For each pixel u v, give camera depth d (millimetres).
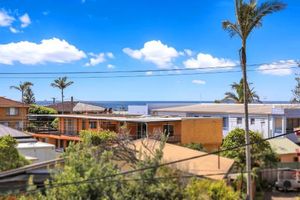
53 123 79062
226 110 63219
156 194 18203
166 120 54375
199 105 74062
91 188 17141
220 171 29672
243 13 31562
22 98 116750
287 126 56156
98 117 61188
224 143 43438
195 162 30969
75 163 17734
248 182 31969
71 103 93875
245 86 32625
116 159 20875
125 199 17797
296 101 68750
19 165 28516
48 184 16984
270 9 31391
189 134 55969
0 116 79312
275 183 41500
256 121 58500
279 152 49344
